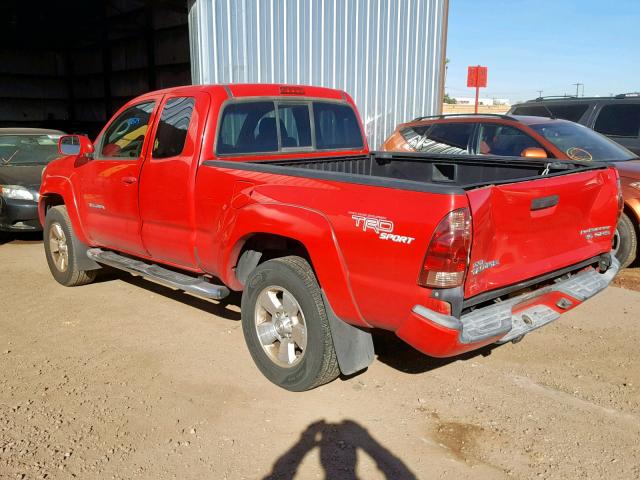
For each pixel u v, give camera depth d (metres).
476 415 3.60
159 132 4.66
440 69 12.59
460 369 4.23
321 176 3.50
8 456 3.17
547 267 3.60
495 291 3.29
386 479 2.99
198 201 4.26
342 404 3.73
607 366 4.28
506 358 4.41
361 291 3.29
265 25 9.60
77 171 5.65
